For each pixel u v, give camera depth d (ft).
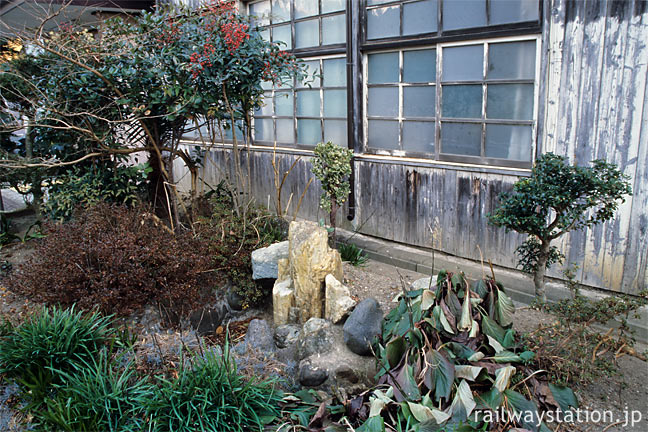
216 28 15.15
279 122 21.49
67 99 15.75
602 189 9.71
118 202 17.56
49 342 10.25
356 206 18.67
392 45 16.55
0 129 17.44
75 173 17.21
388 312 11.75
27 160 16.51
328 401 9.39
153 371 10.32
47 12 16.70
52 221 16.07
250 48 15.03
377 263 16.30
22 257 17.61
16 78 17.13
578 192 10.16
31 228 20.33
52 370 9.86
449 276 9.76
